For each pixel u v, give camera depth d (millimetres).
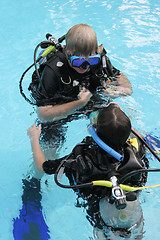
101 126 1288
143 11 3678
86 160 1343
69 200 1931
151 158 2045
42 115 2037
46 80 1954
